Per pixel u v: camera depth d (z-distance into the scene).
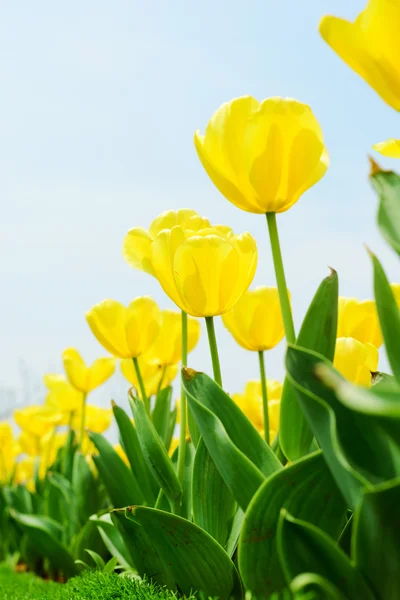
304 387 0.46
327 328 0.53
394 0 0.43
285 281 0.55
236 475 0.52
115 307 0.75
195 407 0.53
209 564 0.58
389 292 0.47
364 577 0.45
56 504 1.26
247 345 0.67
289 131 0.53
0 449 1.90
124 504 0.81
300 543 0.45
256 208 0.55
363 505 0.44
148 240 0.68
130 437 0.77
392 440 0.45
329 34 0.44
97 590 0.68
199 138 0.56
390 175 0.47
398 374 0.47
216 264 0.58
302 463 0.48
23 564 1.47
